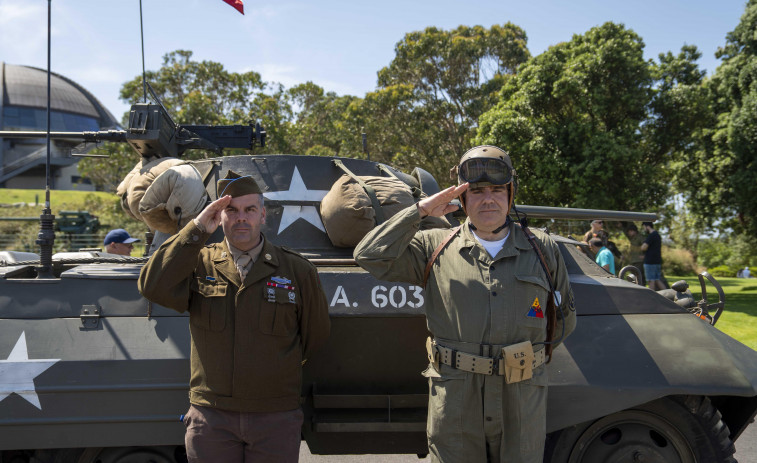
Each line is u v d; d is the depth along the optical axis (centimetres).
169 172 394
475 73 3197
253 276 299
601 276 400
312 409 364
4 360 329
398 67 3197
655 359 352
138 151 516
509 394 282
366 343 356
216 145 607
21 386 326
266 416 297
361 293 352
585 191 1691
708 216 1808
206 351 298
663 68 1909
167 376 333
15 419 324
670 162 1973
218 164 452
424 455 376
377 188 416
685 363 351
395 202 412
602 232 959
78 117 7788
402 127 3086
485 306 283
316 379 362
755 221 1691
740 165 1622
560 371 345
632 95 1714
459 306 286
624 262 1359
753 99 1571
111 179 4888
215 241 411
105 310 347
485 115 1908
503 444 284
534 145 1755
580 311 366
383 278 303
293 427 303
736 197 1634
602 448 360
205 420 297
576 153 1753
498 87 3078
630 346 355
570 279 379
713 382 346
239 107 3027
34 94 7538
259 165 446
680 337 361
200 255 312
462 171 289
